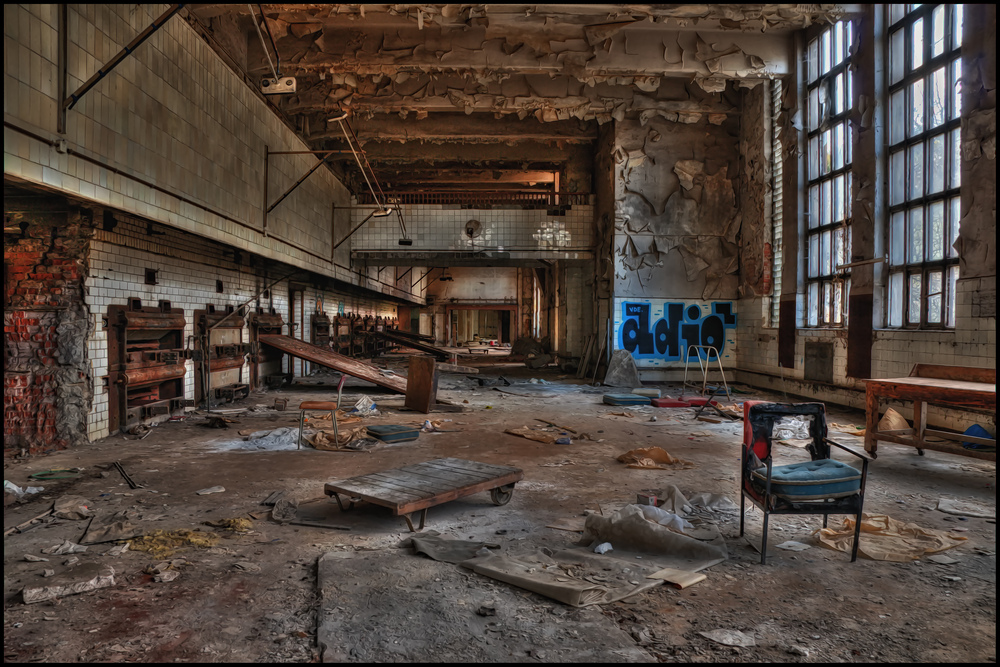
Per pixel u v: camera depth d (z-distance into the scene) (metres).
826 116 11.79
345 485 4.45
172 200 6.84
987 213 7.58
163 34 6.66
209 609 2.92
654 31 11.91
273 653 2.52
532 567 3.37
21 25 4.43
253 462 6.28
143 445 7.02
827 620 2.85
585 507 4.77
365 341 24.12
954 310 8.38
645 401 11.53
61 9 4.88
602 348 16.92
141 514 4.44
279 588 3.18
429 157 17.78
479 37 11.32
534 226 17.92
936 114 8.89
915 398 6.48
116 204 5.70
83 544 3.78
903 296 9.56
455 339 40.34
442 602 2.98
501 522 4.39
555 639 2.63
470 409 10.72
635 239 16.03
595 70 11.86
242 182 9.16
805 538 4.05
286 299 14.80
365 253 17.89
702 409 10.44
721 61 12.26
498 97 13.28
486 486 4.61
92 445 6.91
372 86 12.86
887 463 6.55
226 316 10.46
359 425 8.66
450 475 4.77
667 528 3.86
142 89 6.19
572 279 19.12
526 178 21.67
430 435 8.06
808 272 12.60
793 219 12.86
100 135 5.43
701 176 15.93
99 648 2.53
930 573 3.44
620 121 15.89
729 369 15.97
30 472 5.63
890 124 9.84
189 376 9.55
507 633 2.68
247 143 9.39
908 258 9.45
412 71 11.59
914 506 4.86
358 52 11.16
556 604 2.98
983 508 4.76
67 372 6.76
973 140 7.79
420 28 10.20
